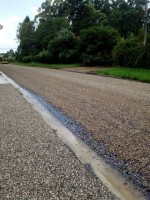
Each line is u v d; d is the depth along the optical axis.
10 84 16.14
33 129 6.18
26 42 79.00
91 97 10.31
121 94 10.98
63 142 5.29
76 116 7.43
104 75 22.30
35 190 3.43
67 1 72.62
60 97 10.59
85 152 4.79
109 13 73.31
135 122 6.58
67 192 3.39
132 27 60.81
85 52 41.06
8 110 8.26
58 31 59.47
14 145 5.07
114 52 30.33
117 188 3.55
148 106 8.40
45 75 22.86
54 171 3.96
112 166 4.22
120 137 5.51
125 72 21.66
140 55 25.39
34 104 9.35
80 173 3.92
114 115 7.34
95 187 3.53
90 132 5.95
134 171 4.04
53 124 6.72
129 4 73.31
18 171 3.96
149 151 4.73
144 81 16.98
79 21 65.25
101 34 39.06
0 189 3.47
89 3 68.62
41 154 4.62
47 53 52.28
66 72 27.41
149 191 3.51
